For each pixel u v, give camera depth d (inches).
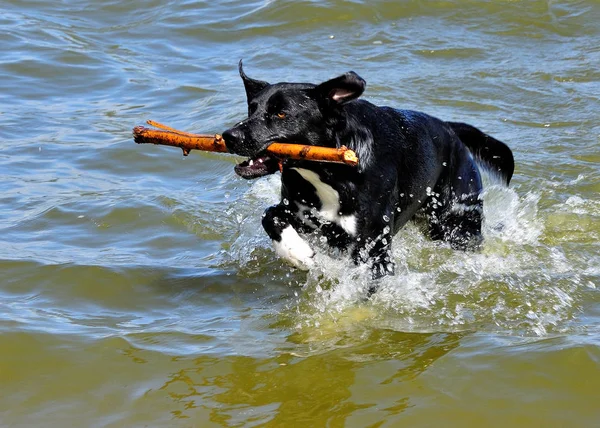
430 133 370.9
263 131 310.5
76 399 283.4
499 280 364.5
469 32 716.7
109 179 482.6
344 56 673.0
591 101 579.2
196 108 584.7
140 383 291.3
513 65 648.4
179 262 390.3
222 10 772.6
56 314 337.7
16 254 388.5
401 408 273.7
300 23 734.5
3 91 614.2
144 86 629.9
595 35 706.8
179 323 334.3
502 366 293.7
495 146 409.4
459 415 269.4
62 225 423.8
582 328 320.8
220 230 423.2
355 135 325.4
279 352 310.7
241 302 354.0
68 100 605.6
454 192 390.9
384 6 754.2
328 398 280.8
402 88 602.2
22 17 756.0
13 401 282.4
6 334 316.2
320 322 333.4
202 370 298.7
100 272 371.2
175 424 269.0
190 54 695.7
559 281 363.3
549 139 524.4
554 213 433.1
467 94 594.9
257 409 276.1
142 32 737.6
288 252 347.6
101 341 315.6
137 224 426.6
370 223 336.5
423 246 397.7
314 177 326.3
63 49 689.0
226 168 498.0
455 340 314.8
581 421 265.6
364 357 305.9
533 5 754.2
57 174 486.6
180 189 472.4
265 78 634.2
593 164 491.2
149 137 326.0
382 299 343.9
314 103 314.3
